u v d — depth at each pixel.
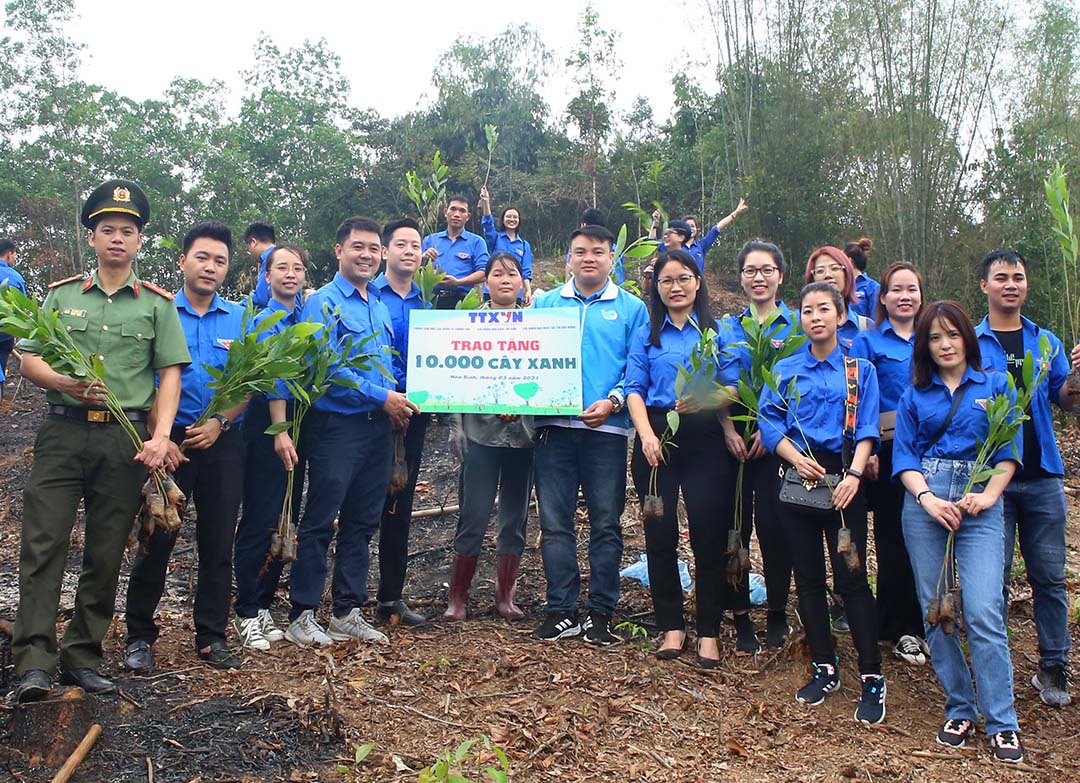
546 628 5.11
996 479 4.18
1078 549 7.48
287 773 3.54
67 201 25.02
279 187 30.05
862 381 4.55
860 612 4.39
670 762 3.87
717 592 4.83
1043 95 19.17
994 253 4.90
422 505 7.73
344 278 5.14
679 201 25.83
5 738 3.60
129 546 4.15
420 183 8.59
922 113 19.64
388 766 3.63
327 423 4.94
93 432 3.95
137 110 27.55
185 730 3.78
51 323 3.79
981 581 4.13
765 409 4.59
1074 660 5.18
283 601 5.74
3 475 8.90
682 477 4.91
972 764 4.00
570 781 3.67
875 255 20.62
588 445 5.15
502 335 5.16
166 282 26.00
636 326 5.26
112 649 4.64
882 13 19.88
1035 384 4.32
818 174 21.53
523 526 5.56
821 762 3.96
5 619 4.96
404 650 4.86
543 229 26.84
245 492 5.05
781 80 21.77
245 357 4.27
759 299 5.01
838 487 4.34
